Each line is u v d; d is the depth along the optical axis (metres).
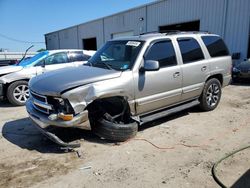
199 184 3.20
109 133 4.30
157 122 5.52
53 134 4.07
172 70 5.08
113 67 4.67
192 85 5.60
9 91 7.43
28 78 7.66
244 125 5.27
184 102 5.67
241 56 13.00
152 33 5.65
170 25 17.53
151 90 4.76
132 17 20.88
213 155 3.96
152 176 3.40
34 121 4.27
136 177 3.39
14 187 3.25
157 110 5.09
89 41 30.22
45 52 8.55
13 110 7.05
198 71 5.68
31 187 3.24
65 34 34.34
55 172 3.57
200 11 14.95
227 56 6.59
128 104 4.48
